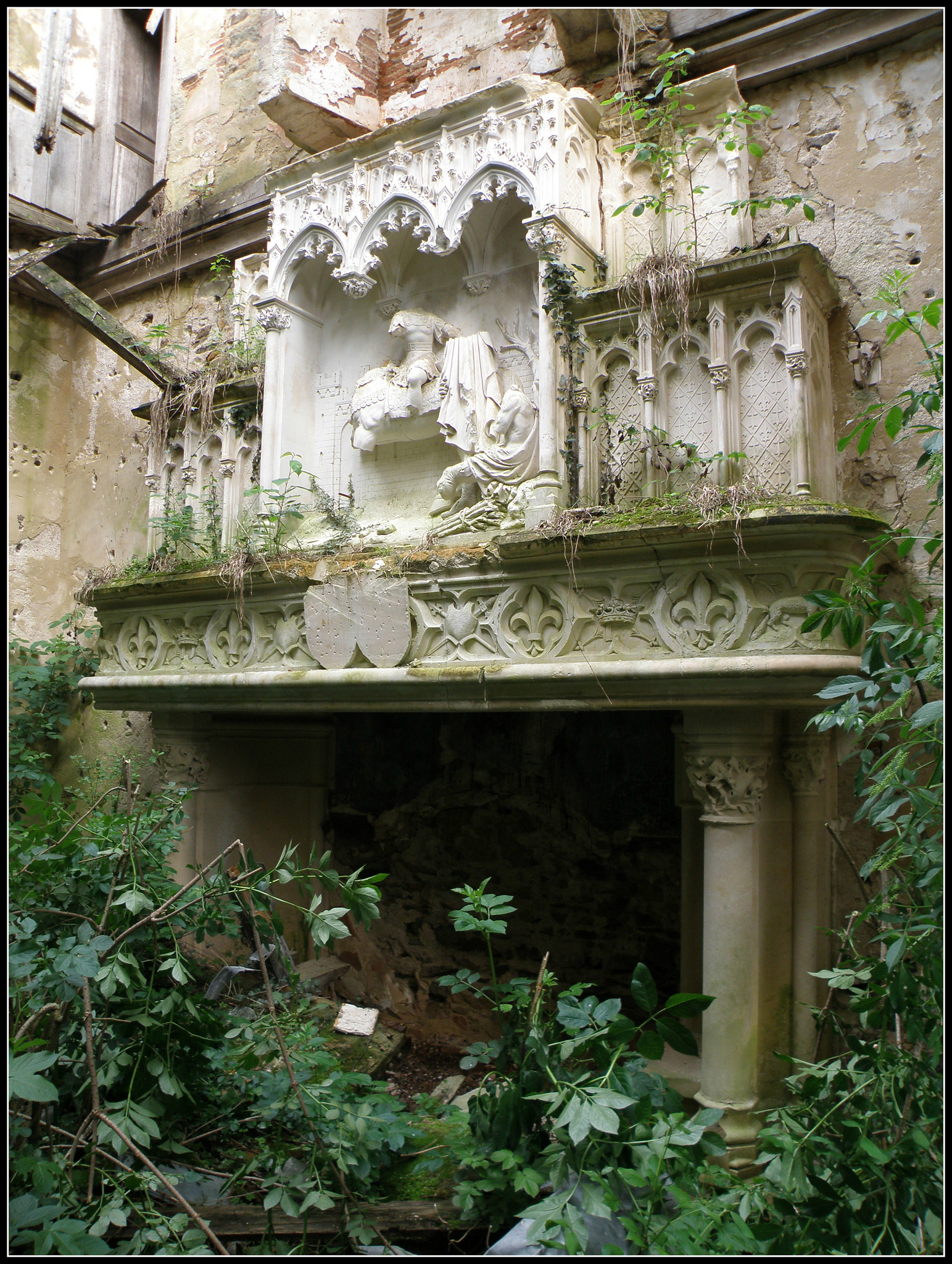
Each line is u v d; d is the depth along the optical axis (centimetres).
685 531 287
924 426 254
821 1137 213
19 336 671
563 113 375
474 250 430
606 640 315
